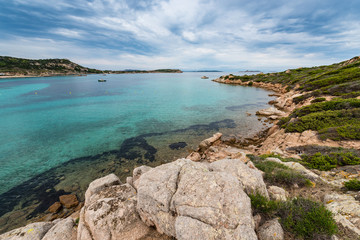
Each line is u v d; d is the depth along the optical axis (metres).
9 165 19.28
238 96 67.62
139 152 22.41
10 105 48.84
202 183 6.82
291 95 50.53
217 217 5.48
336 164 12.16
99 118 37.88
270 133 27.38
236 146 24.03
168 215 6.34
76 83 114.38
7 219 12.23
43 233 8.02
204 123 34.66
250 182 7.74
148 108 47.69
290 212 6.21
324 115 21.47
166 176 7.77
